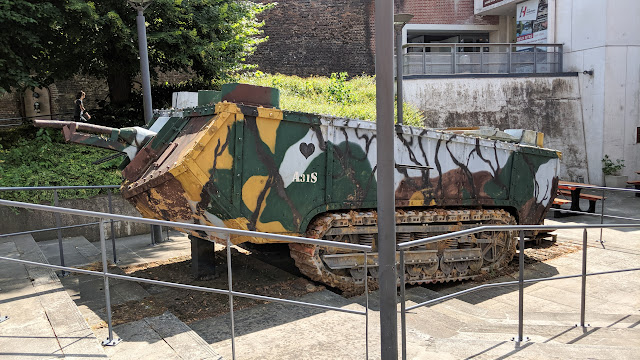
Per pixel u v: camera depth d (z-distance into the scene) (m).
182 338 4.37
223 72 14.54
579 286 7.15
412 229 6.91
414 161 6.86
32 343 3.78
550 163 8.39
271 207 5.89
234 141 5.59
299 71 20.98
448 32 23.98
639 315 5.63
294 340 4.63
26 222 8.93
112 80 14.20
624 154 17.45
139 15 8.49
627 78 17.27
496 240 7.71
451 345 4.33
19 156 10.49
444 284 7.45
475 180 7.43
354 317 5.25
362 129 6.42
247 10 14.38
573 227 4.83
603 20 16.97
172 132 6.57
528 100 17.59
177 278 6.86
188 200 5.66
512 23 23.05
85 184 9.62
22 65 11.00
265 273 7.09
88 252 8.12
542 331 4.86
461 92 17.08
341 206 6.36
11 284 5.21
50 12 10.67
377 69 3.35
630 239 10.01
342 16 21.45
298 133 5.98
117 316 5.16
